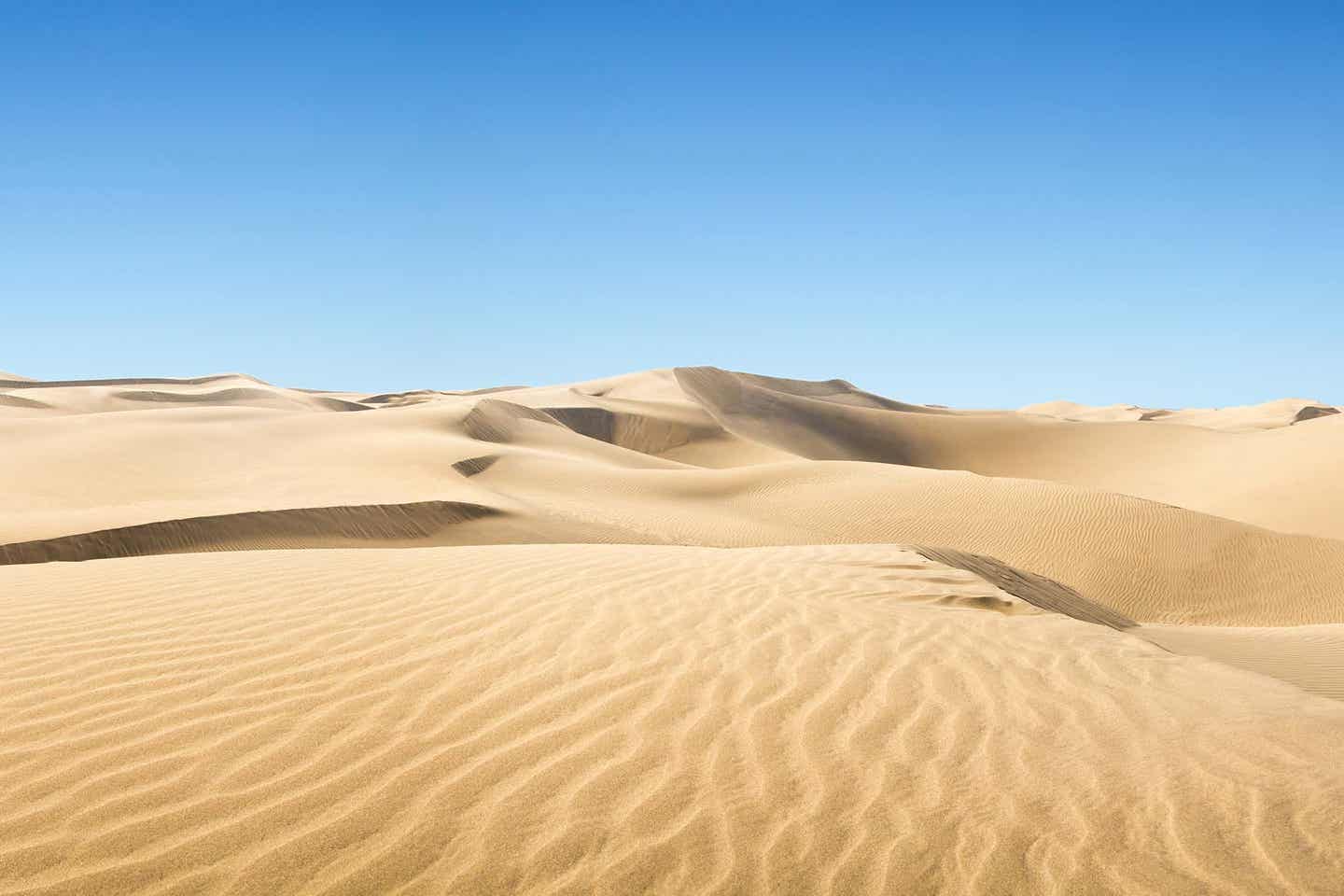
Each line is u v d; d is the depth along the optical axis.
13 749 4.01
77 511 19.38
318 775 3.86
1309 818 3.67
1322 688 7.18
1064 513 30.06
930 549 10.38
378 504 22.59
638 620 6.32
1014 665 5.57
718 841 3.45
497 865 3.27
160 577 7.52
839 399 125.62
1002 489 32.94
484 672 5.14
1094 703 4.94
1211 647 9.80
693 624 6.23
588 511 30.66
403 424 46.91
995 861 3.37
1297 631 12.36
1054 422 94.38
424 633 5.86
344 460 33.47
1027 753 4.25
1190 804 3.79
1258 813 3.71
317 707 4.57
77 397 82.81
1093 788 3.91
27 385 93.81
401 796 3.70
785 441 92.88
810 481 37.84
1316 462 48.66
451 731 4.33
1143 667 5.65
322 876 3.18
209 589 7.01
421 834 3.44
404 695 4.75
